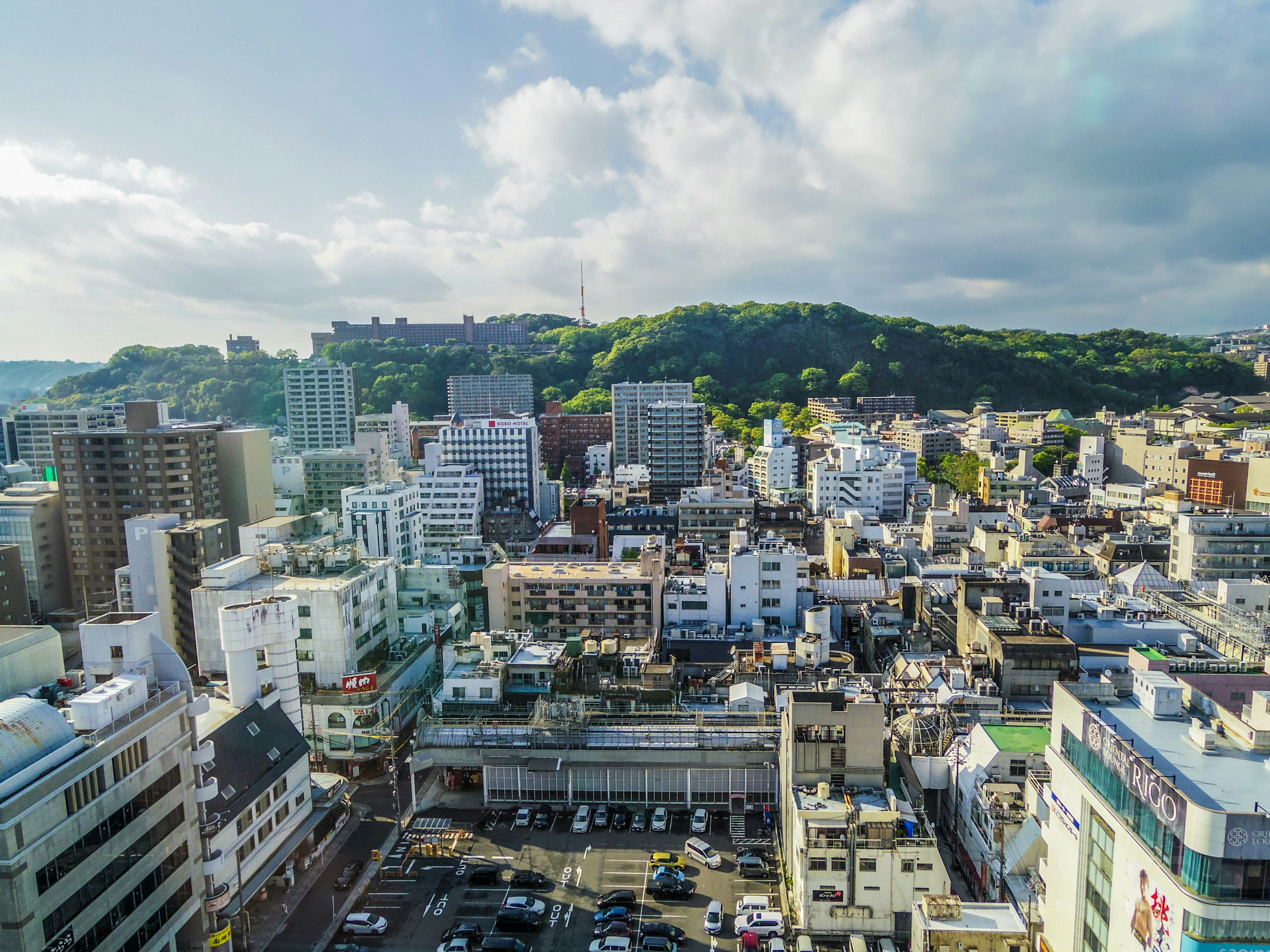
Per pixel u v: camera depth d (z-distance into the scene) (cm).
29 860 5128
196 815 7038
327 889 8544
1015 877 7044
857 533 18638
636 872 8719
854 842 7250
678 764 9819
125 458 17838
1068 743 5678
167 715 6669
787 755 8531
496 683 10931
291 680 9719
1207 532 15400
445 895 8388
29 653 6819
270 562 12512
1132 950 4656
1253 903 4041
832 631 13850
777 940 7294
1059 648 10288
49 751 5578
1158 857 4456
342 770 11062
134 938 6153
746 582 13738
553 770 9875
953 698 10112
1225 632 11694
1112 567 16388
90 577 18088
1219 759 5028
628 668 11369
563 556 17612
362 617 12069
